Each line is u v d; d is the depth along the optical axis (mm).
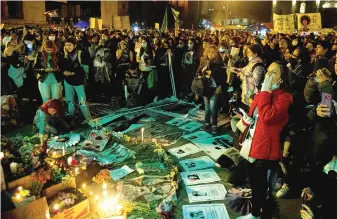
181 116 7684
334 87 3881
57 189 3699
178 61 9969
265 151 3281
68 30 13828
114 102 8289
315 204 3143
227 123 7227
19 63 8297
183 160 5277
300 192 4227
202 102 8945
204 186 4438
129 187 4301
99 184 4125
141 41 9195
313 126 3941
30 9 28641
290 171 4184
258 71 5094
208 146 5875
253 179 3486
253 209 3609
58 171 3998
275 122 3213
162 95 9594
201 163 5156
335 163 3771
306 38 11594
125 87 8492
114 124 6891
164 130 6695
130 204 3898
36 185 3588
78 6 41125
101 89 9719
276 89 3258
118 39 10969
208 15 66625
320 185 3418
